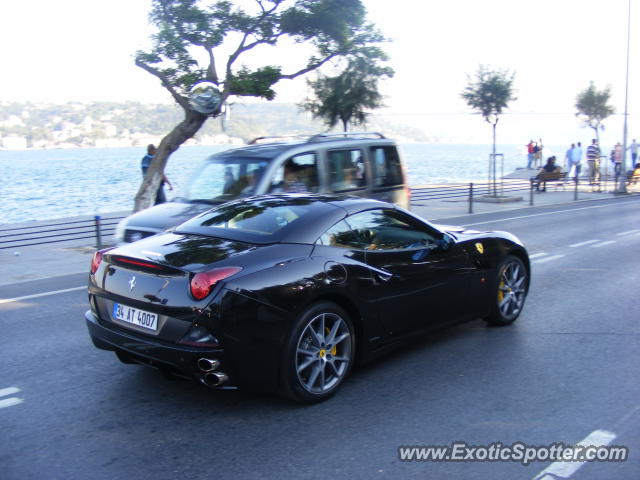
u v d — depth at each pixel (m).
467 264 5.57
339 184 8.84
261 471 3.39
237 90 12.39
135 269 4.23
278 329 4.03
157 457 3.56
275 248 4.27
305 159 8.45
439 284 5.26
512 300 6.29
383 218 5.04
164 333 3.98
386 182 9.62
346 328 4.50
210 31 12.07
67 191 35.88
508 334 6.04
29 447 3.68
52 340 5.94
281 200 5.06
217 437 3.81
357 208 4.89
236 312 3.87
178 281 3.97
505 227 15.08
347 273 4.46
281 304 4.03
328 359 4.39
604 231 14.27
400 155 9.99
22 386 4.70
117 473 3.37
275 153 8.24
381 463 3.49
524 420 4.07
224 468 3.43
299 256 4.29
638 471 3.43
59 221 16.73
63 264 10.49
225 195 7.96
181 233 4.75
